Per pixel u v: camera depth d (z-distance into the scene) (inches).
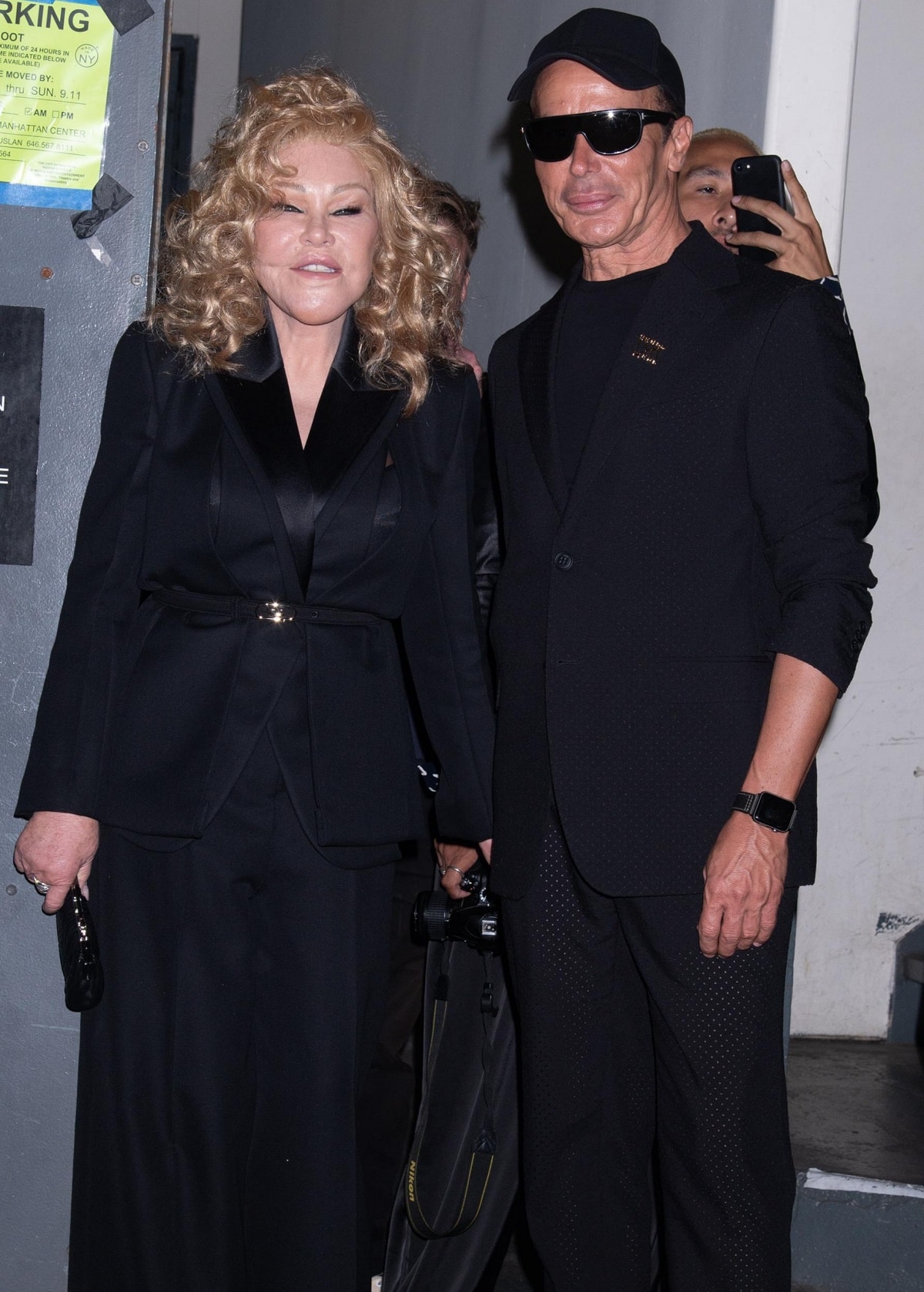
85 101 72.6
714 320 69.6
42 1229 77.3
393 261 72.5
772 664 70.2
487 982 82.6
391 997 96.2
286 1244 72.9
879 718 141.1
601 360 73.5
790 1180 71.4
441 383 76.1
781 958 70.6
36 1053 76.4
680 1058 70.4
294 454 69.9
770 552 68.5
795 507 66.9
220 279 69.6
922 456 138.9
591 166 70.6
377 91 173.5
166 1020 70.0
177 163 240.5
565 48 70.7
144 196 73.4
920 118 136.3
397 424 73.7
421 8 158.2
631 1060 76.2
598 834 69.5
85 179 73.0
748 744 68.7
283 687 69.9
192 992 69.9
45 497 74.2
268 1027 72.5
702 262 71.3
